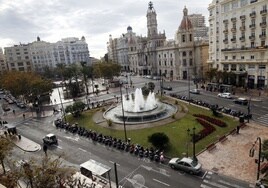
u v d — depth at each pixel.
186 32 90.50
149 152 27.88
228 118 39.12
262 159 24.22
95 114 48.91
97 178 22.94
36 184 16.80
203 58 90.44
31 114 57.84
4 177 17.69
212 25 74.00
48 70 134.75
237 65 66.00
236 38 65.44
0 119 55.00
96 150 31.56
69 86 79.19
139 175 24.00
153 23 112.69
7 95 93.94
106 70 91.56
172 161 25.17
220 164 24.78
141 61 126.69
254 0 58.47
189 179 22.69
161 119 40.50
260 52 58.38
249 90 60.25
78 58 187.00
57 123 44.53
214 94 59.78
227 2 65.81
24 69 156.25
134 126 38.72
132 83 93.56
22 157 31.02
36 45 166.00
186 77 94.56
